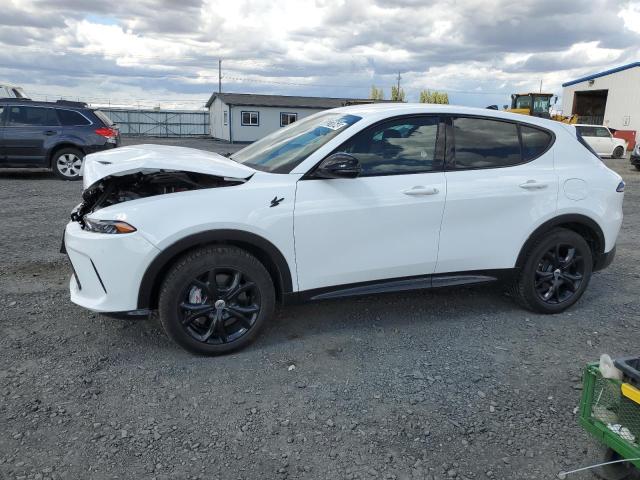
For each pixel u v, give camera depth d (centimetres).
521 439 280
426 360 362
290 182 359
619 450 234
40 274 515
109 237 326
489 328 416
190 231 332
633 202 1089
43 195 968
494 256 415
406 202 380
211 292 346
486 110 423
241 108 3891
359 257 377
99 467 251
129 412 294
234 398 311
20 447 262
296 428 285
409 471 255
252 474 250
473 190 398
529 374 347
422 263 395
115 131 1242
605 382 243
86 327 398
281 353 367
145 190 367
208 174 341
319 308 446
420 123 396
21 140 1138
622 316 448
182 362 351
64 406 297
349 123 383
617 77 3216
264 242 349
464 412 303
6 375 326
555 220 425
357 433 282
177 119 4912
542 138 437
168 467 253
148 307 341
